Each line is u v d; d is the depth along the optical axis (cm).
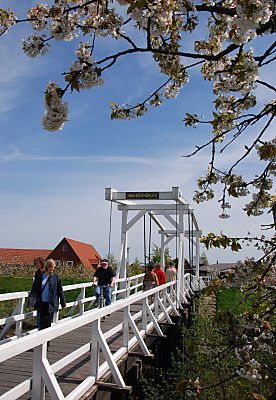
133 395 657
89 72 251
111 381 520
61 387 487
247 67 261
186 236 2183
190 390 334
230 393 512
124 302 597
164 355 962
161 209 1479
